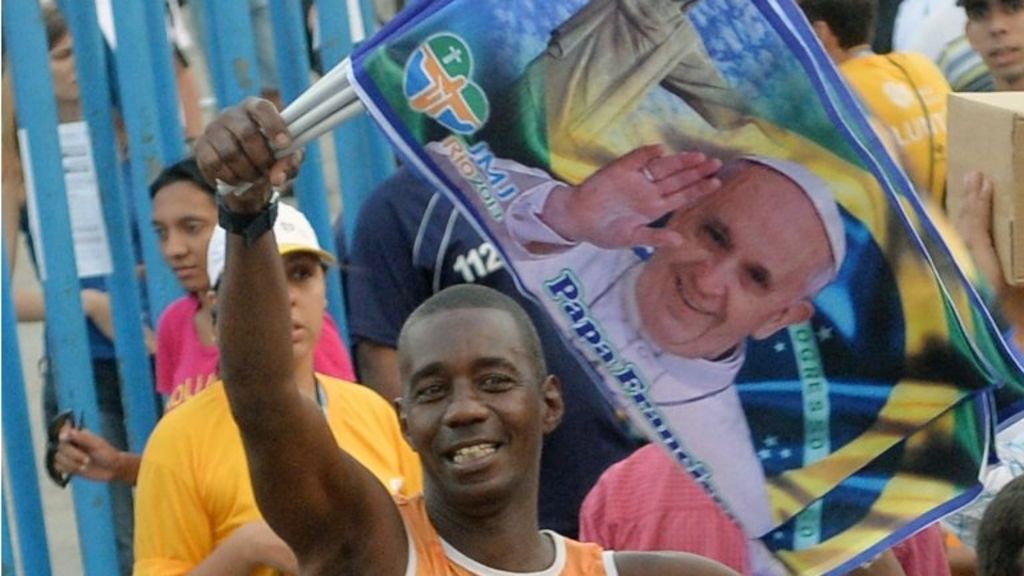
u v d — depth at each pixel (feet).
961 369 19.19
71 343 27.76
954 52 35.22
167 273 28.71
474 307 18.06
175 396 27.58
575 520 28.25
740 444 19.30
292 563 23.49
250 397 16.80
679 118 17.95
